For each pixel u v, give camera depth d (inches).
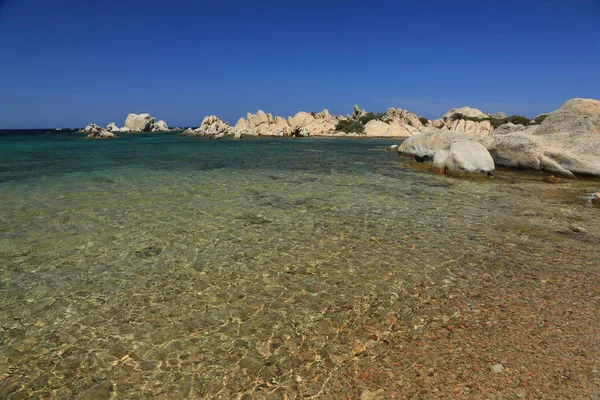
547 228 448.8
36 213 509.0
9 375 198.8
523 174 873.5
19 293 288.2
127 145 1958.7
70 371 201.6
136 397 182.5
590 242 398.3
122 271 328.5
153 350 218.8
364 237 417.1
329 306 267.1
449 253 367.2
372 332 233.8
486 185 736.3
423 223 470.0
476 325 238.2
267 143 2217.0
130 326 243.9
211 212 521.0
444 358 205.8
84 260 352.5
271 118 3535.9
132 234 426.0
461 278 310.2
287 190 680.4
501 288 290.5
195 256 362.6
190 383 191.5
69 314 258.7
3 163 1071.6
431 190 682.8
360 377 193.2
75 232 431.5
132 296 283.9
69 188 684.7
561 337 222.5
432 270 327.0
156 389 187.6
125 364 207.0
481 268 330.3
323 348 218.5
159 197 613.9
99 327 243.0
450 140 1106.1
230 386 188.9
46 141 2357.3
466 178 818.8
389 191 672.4
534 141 882.1
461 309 259.1
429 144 1181.7
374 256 360.8
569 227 452.8
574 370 192.5
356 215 508.4
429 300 273.0
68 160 1167.6
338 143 2278.5
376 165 1062.4
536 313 251.1
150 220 480.4
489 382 185.3
